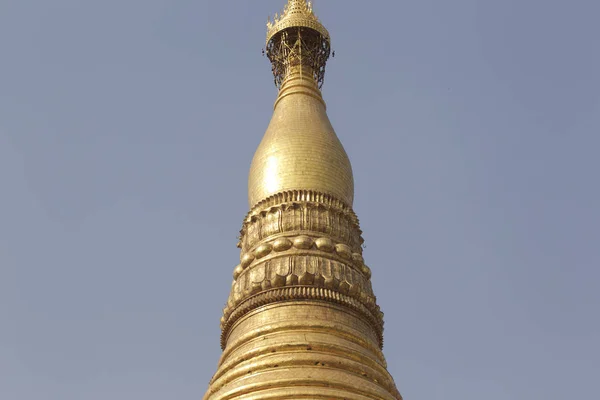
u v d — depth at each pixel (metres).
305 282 40.56
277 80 52.09
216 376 40.12
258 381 37.06
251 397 36.56
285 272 40.94
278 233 43.03
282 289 40.47
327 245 42.16
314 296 40.31
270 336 39.28
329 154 46.00
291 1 53.97
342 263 42.38
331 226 43.44
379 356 40.88
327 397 36.25
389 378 40.00
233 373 38.62
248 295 41.31
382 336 43.38
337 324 39.72
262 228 43.59
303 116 47.78
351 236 44.19
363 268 43.38
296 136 46.22
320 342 38.53
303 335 38.91
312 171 45.06
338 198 45.00
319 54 52.50
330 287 40.72
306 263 41.28
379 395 37.72
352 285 41.28
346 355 38.75
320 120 47.97
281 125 47.38
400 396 40.41
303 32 52.34
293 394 36.09
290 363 37.72
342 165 46.28
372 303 42.31
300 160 45.31
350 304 40.97
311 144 45.97
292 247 42.06
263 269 41.66
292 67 51.12
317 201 44.12
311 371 37.22
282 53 52.09
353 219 45.12
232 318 41.91
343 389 36.91
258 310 40.75
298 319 39.53
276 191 44.72
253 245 43.56
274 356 38.19
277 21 53.53
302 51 51.72
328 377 36.97
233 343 40.56
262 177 45.59
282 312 40.06
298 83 50.12
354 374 38.06
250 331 40.03
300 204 43.56
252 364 38.16
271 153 45.88
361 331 40.88
